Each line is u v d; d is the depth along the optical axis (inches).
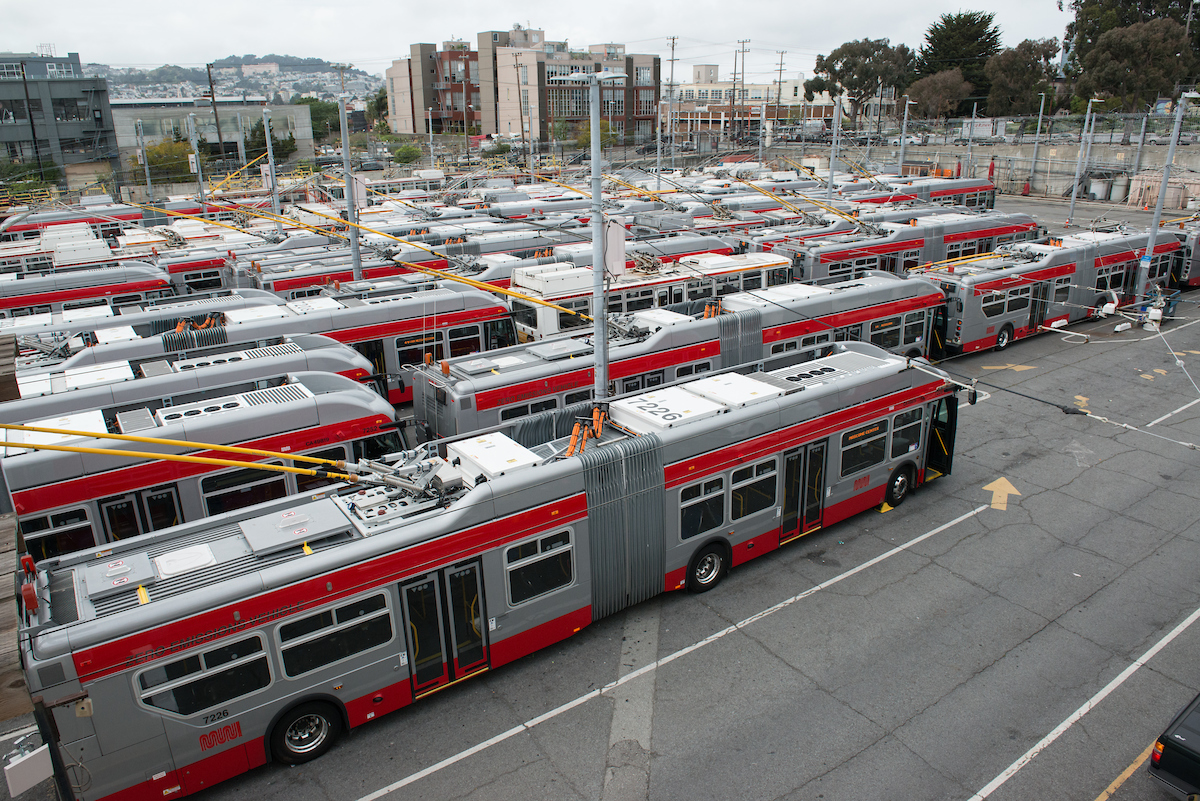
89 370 585.9
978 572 516.4
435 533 371.2
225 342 714.2
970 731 376.2
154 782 320.8
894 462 592.4
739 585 507.8
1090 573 512.7
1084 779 346.3
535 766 359.9
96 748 304.2
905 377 580.7
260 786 350.9
